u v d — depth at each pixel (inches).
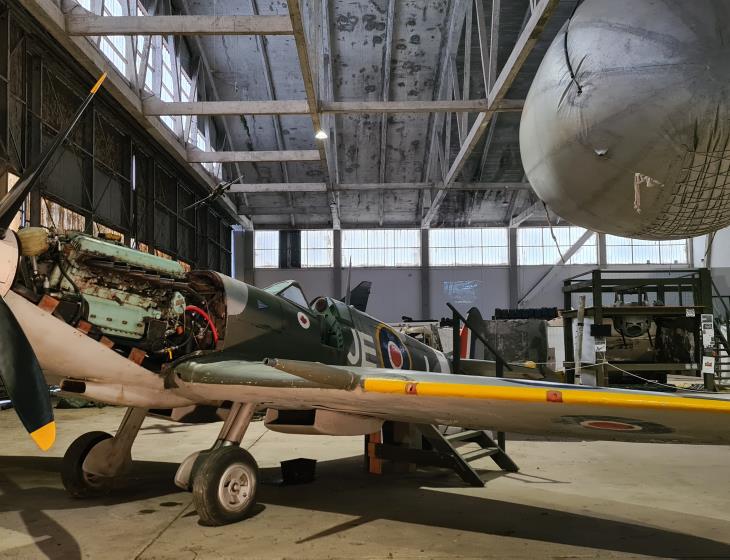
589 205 225.0
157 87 580.1
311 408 155.1
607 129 195.2
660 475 185.3
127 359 140.6
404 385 112.0
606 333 314.7
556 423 117.8
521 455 220.1
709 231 220.7
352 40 671.1
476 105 491.8
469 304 1010.1
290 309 186.2
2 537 121.9
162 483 172.9
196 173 681.6
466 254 1023.0
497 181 877.2
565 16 588.7
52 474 185.9
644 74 184.4
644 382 370.6
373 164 868.6
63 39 382.9
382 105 497.0
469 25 562.9
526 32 389.4
